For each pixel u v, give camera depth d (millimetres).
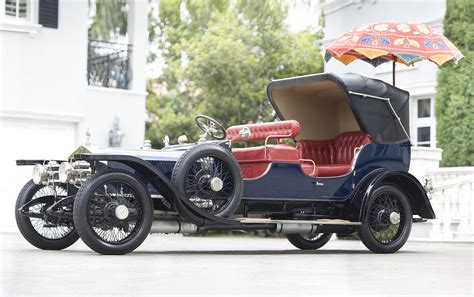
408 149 8969
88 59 15914
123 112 15680
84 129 15188
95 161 7664
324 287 4965
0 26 14297
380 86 8766
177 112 25375
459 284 5262
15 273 5531
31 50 14602
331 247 10023
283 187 8133
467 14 14125
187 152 7547
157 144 25219
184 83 26141
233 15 25609
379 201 8641
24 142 14570
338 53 8773
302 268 6359
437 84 14461
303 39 24406
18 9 14758
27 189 8078
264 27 24797
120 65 16094
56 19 14867
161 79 25984
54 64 14844
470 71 14023
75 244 9266
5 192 14398
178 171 7473
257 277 5520
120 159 7277
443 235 11828
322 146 9484
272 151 8062
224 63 23078
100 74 15984
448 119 14258
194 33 26500
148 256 7316
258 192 7996
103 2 20906
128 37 16109
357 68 16781
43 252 7660
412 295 4613
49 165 7855
